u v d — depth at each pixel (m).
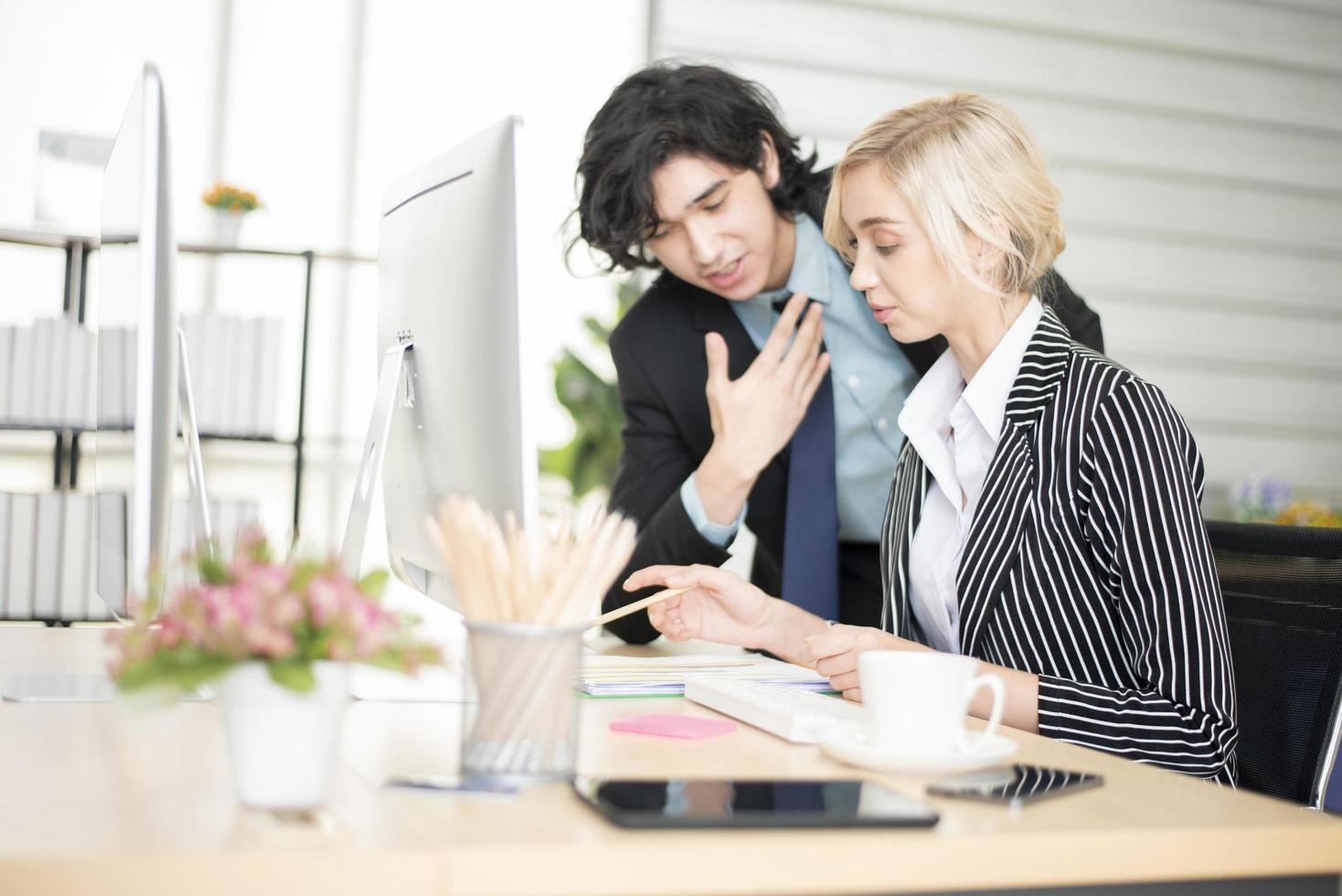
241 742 0.68
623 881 0.62
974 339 1.31
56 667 1.28
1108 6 4.10
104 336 1.30
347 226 3.75
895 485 1.46
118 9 3.57
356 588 0.69
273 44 3.69
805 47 3.83
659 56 3.74
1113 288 4.15
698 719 1.01
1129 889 0.73
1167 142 4.19
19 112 3.50
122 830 0.63
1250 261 4.29
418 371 1.23
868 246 1.31
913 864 0.66
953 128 1.26
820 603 1.69
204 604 0.66
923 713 0.84
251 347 3.28
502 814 0.69
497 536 0.78
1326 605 1.28
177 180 3.62
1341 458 4.36
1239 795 0.82
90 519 3.03
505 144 1.04
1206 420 4.25
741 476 1.61
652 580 1.31
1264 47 4.27
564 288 3.99
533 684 0.77
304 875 0.59
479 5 3.82
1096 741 1.07
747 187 1.64
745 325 1.83
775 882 0.64
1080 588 1.20
